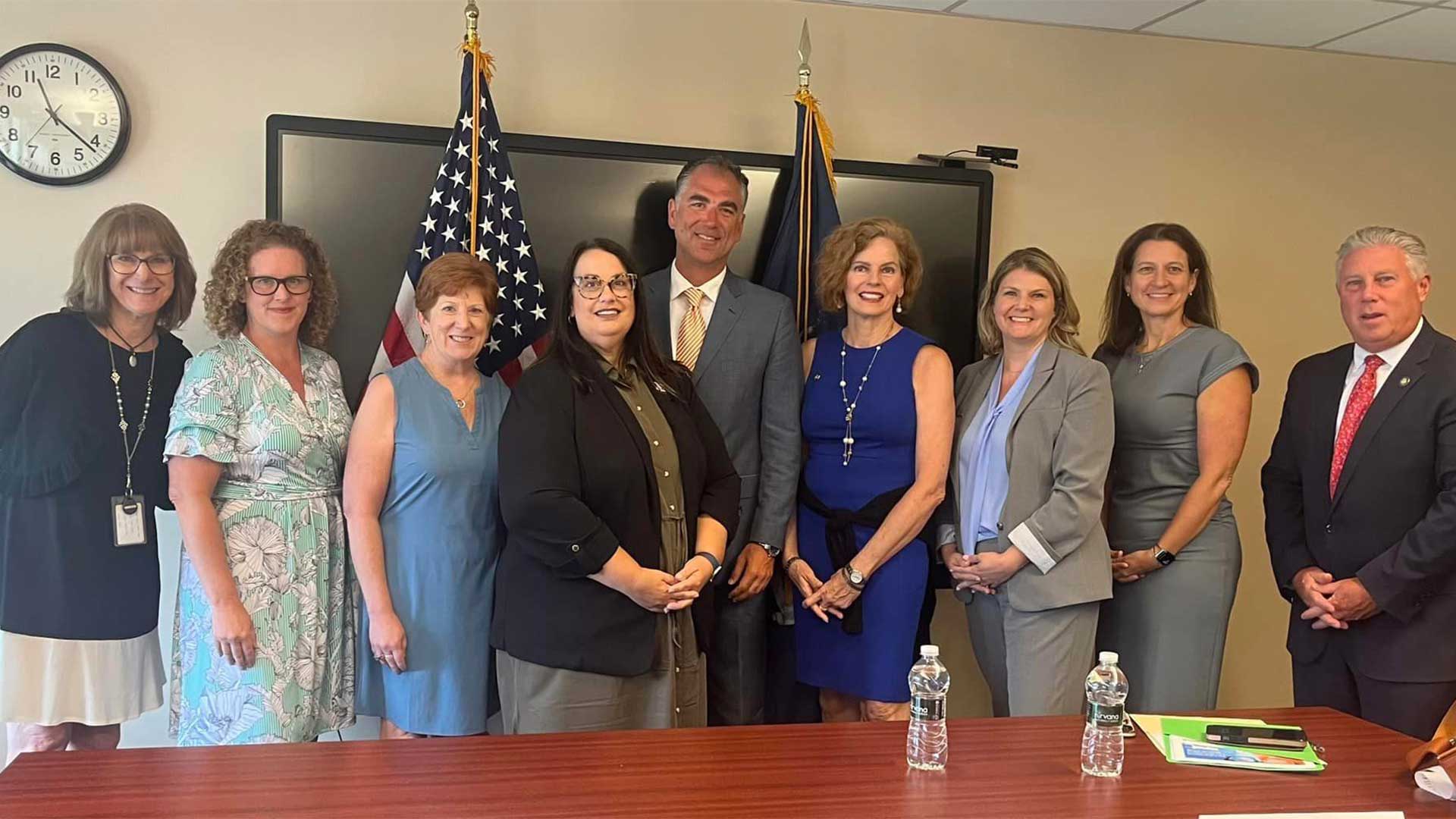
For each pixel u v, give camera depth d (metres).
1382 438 2.61
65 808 1.50
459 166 2.87
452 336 2.37
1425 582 2.52
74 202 2.92
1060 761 1.78
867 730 1.92
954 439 2.86
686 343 2.83
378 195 3.03
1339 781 1.72
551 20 3.20
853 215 3.38
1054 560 2.60
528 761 1.72
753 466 2.78
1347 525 2.67
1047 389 2.68
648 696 2.29
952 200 3.46
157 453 2.53
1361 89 3.93
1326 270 3.93
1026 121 3.60
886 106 3.47
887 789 1.64
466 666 2.39
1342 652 2.68
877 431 2.73
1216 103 3.79
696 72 3.32
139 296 2.45
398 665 2.37
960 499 2.82
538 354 2.89
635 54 3.26
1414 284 2.62
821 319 3.15
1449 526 2.43
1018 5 3.42
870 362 2.78
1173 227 2.90
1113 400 2.81
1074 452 2.62
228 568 2.30
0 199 2.88
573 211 3.16
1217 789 1.67
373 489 2.37
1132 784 1.68
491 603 2.43
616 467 2.22
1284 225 3.88
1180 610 2.77
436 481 2.36
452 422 2.39
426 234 2.85
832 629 2.75
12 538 2.40
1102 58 3.66
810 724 1.94
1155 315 2.88
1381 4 3.36
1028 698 2.64
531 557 2.24
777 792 1.61
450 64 3.13
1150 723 1.97
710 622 2.43
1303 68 3.86
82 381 2.43
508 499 2.18
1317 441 2.76
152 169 2.96
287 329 2.40
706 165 2.82
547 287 3.16
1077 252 3.68
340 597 2.46
